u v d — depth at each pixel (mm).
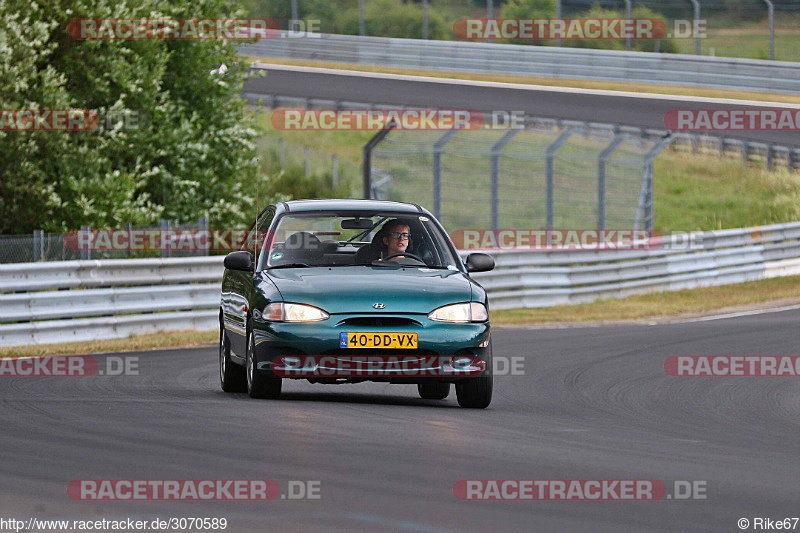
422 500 20078
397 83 167125
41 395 35500
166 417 30000
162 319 60688
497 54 175375
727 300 86062
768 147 167125
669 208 153750
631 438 28859
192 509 19188
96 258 67062
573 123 132750
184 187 89500
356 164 166000
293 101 155000
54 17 83688
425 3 191750
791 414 35312
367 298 32688
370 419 30188
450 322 32719
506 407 34812
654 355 51812
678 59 162625
